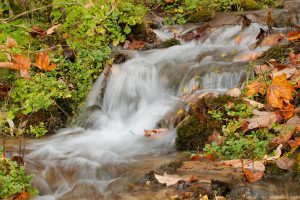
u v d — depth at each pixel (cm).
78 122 628
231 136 473
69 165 476
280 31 707
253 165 411
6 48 677
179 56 684
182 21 825
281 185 390
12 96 631
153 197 393
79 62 670
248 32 736
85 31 715
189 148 496
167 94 632
